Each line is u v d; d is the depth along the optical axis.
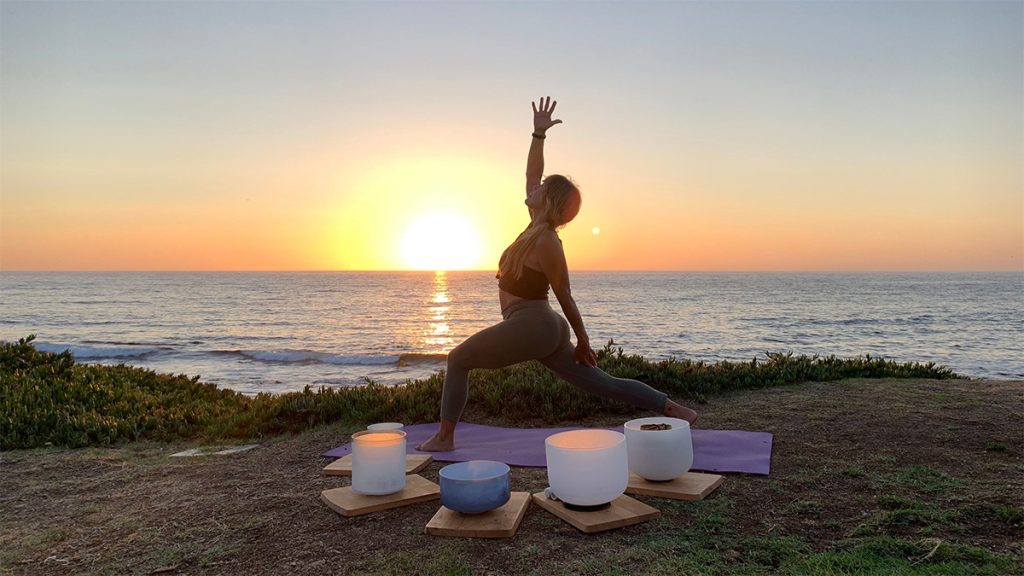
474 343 3.81
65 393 6.20
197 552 2.65
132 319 47.72
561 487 2.82
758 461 3.60
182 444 5.07
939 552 2.34
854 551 2.39
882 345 29.12
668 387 5.96
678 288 101.25
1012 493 2.94
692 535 2.63
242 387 15.27
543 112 4.16
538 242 3.47
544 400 5.42
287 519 3.01
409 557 2.49
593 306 59.09
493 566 2.37
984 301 65.50
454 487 2.75
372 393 6.03
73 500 3.51
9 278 176.88
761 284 119.12
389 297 81.94
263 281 150.62
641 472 3.20
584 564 2.36
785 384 6.29
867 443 3.95
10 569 2.56
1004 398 5.11
